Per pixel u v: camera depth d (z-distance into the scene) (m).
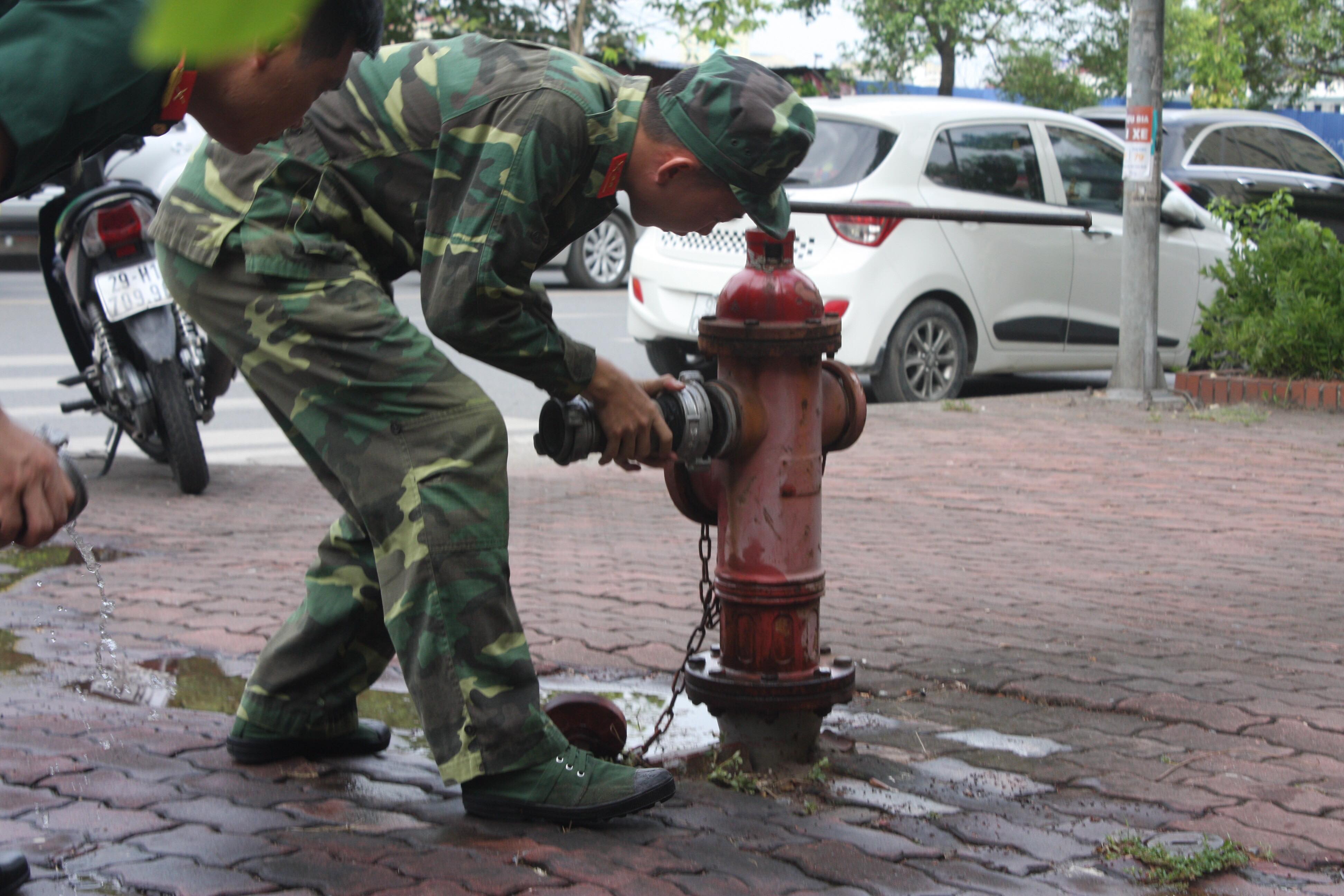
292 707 2.84
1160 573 4.92
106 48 1.55
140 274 5.94
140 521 5.64
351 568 2.77
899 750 3.08
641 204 2.57
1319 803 2.76
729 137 2.43
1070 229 9.81
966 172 9.37
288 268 2.47
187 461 6.09
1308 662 3.79
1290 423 8.77
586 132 2.41
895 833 2.59
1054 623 4.20
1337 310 9.58
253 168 2.50
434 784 2.79
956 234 9.25
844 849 2.48
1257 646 3.96
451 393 2.47
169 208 2.58
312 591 2.81
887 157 9.00
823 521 5.85
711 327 2.81
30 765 2.83
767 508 2.85
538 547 5.30
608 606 4.36
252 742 2.86
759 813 2.68
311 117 2.50
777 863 2.42
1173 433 8.28
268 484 6.61
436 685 2.47
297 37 1.70
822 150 9.14
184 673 3.59
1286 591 4.65
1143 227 9.58
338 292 2.47
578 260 16.94
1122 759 3.03
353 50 1.86
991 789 2.83
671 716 3.04
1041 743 3.14
